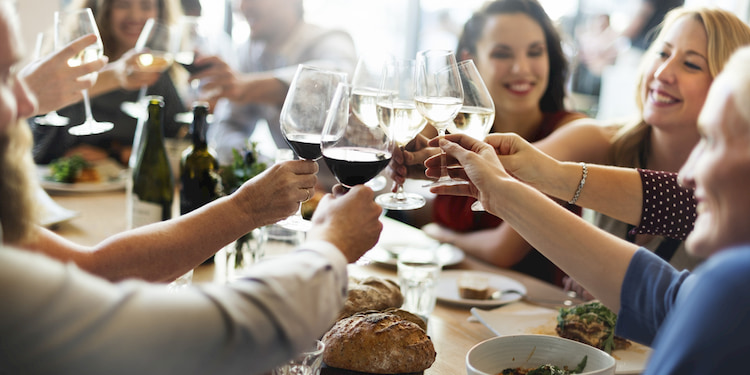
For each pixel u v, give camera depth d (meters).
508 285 1.90
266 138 4.22
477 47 2.64
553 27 2.60
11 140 0.87
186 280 1.51
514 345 1.20
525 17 2.54
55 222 2.14
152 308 0.72
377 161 1.18
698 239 0.80
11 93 0.81
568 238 1.19
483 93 1.38
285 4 3.78
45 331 0.68
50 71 1.67
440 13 5.80
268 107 3.70
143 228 1.32
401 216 3.23
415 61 1.41
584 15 5.57
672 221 1.60
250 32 3.95
